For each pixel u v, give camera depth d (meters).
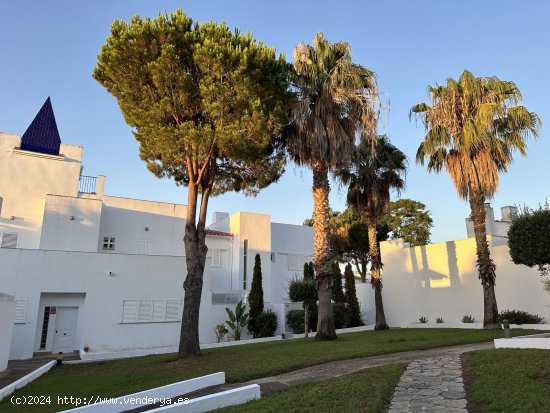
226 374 10.87
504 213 28.91
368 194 24.77
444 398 7.58
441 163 21.22
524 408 6.43
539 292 20.66
